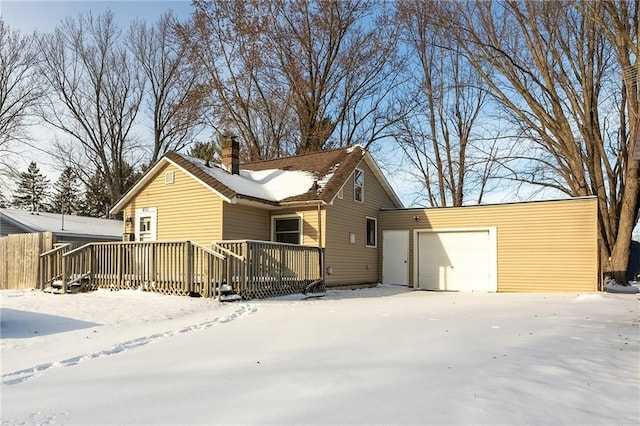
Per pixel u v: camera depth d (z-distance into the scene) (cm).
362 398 367
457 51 2223
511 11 2044
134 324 759
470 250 1827
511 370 457
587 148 2055
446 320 821
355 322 791
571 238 1639
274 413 335
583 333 689
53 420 328
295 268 1394
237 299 1129
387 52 2794
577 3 1791
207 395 379
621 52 1672
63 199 4756
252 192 1572
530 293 1605
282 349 565
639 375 457
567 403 365
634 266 2528
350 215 1769
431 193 2991
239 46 2780
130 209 1708
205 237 1516
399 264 1958
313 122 2862
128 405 358
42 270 1445
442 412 337
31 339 636
